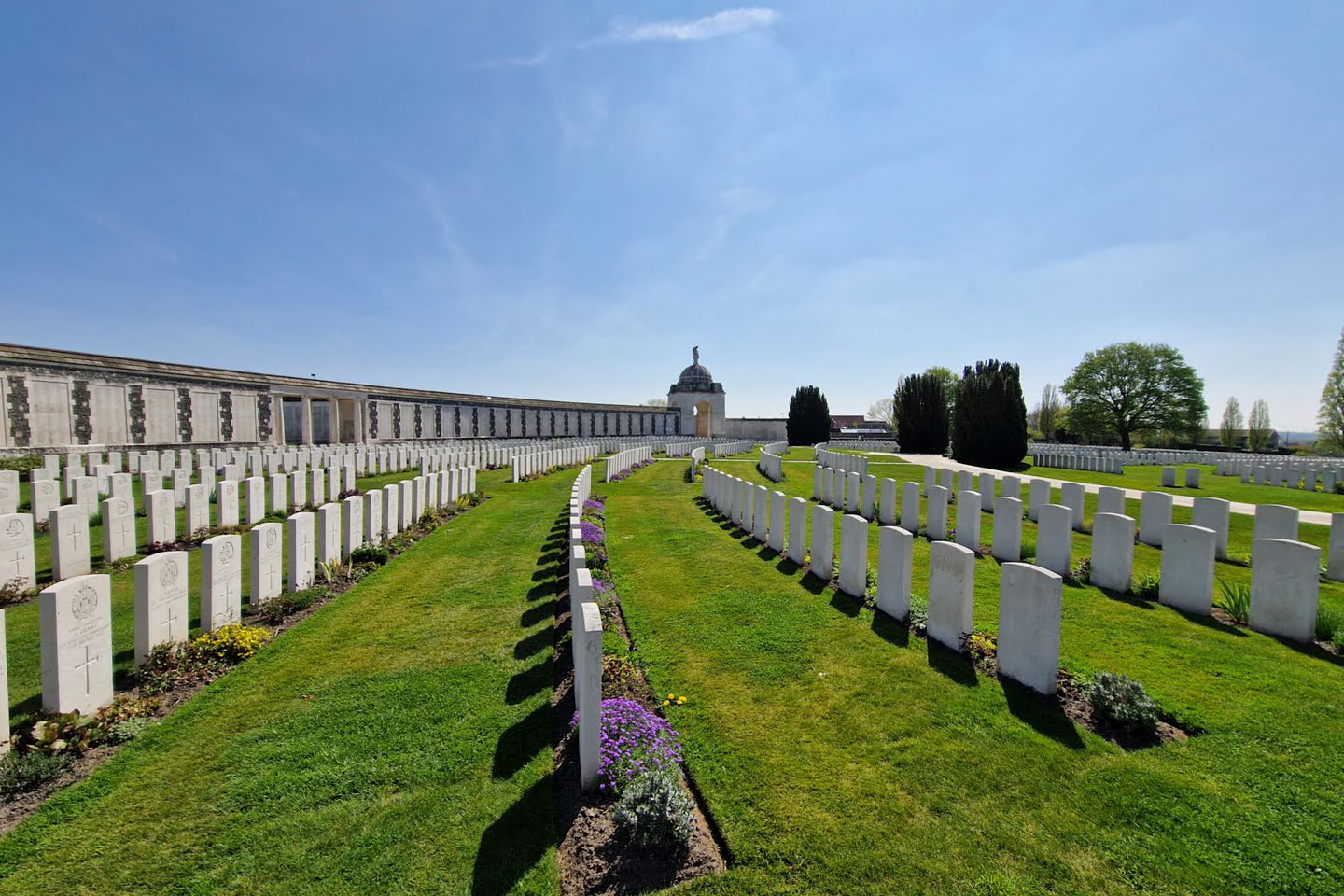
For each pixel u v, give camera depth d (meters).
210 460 19.67
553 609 7.56
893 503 12.97
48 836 3.58
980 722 4.75
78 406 22.83
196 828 3.68
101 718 4.67
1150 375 54.38
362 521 10.34
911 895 3.13
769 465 22.62
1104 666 5.70
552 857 3.44
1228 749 4.33
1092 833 3.55
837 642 6.43
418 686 5.51
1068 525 8.74
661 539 11.81
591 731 3.96
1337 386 44.34
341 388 32.81
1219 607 7.45
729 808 3.82
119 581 8.66
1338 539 8.77
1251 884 3.14
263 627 6.87
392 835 3.62
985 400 27.64
